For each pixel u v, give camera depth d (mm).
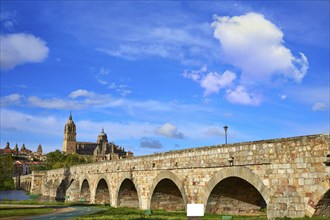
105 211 39750
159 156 38281
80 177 69562
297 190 22281
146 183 41188
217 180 28812
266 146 24625
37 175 104062
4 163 150125
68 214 37281
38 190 103438
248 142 26125
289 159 22984
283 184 23141
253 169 25406
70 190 69438
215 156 29266
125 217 31203
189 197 32219
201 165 30859
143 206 41625
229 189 29750
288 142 23203
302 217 21672
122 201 50438
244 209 31750
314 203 21234
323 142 21156
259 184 24766
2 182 146750
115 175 51188
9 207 48156
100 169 57938
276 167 23734
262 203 32844
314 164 21484
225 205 30938
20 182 158500
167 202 40812
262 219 25484
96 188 59469
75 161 198500
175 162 34812
